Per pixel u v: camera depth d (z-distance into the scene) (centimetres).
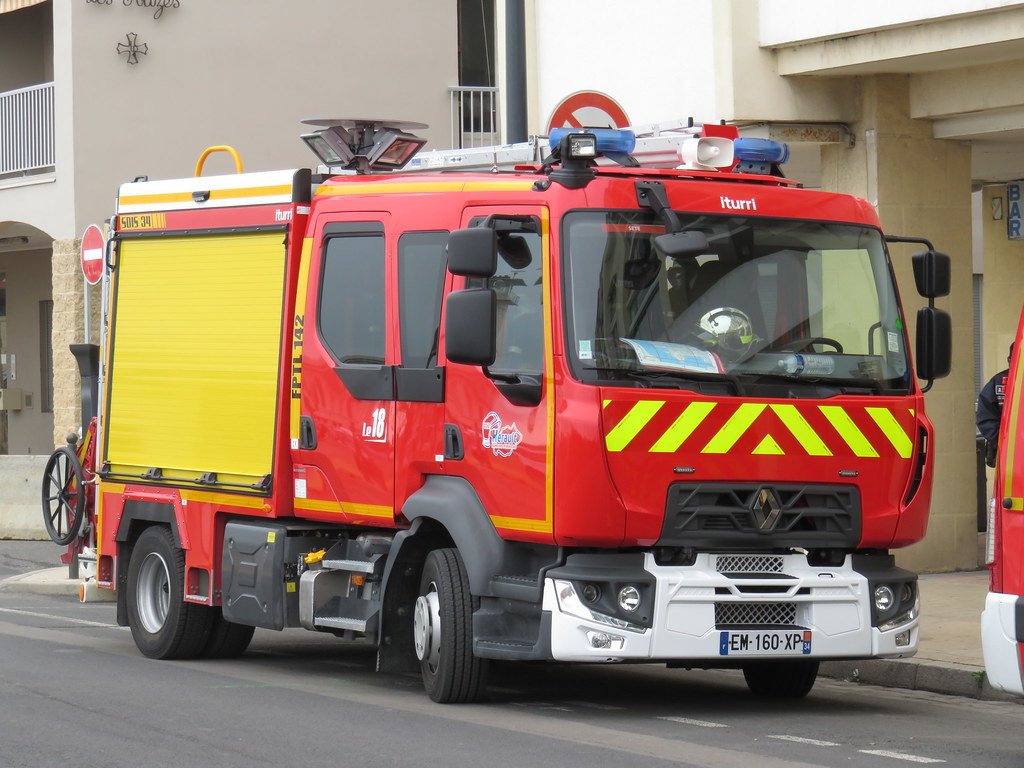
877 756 2109
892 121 3869
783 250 2456
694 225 2409
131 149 6209
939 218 3925
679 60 4016
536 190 2395
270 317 2856
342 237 2727
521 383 2366
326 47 6606
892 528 2438
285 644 3412
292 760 2045
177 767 2003
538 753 2095
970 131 3841
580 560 2327
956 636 3069
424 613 2539
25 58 7081
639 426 2292
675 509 2308
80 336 6072
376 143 2933
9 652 3125
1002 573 1992
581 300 2334
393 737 2212
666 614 2312
